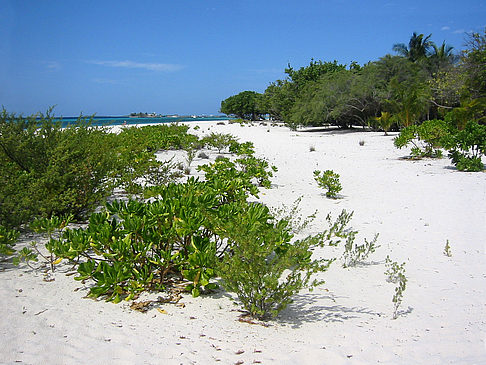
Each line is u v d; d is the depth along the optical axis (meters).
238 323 3.60
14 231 5.37
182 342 3.12
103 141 7.95
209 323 3.55
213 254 4.16
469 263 5.56
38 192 6.25
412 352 3.10
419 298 4.40
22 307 3.59
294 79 53.91
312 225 7.62
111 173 7.60
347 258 5.83
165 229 4.43
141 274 4.15
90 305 3.79
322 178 10.30
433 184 11.45
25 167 7.07
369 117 36.09
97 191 7.05
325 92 36.69
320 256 5.92
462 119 20.38
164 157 15.72
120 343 3.04
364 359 2.97
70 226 6.42
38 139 7.09
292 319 3.77
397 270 5.23
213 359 2.88
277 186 11.55
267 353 3.02
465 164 13.27
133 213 4.47
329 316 3.85
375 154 18.92
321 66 52.81
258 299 3.67
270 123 61.31
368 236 7.01
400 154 18.30
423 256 5.93
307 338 3.33
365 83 34.72
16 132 6.96
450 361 2.94
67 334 3.13
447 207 8.87
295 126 41.22
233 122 59.19
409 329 3.57
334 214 8.52
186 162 14.96
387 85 34.22
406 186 11.44
